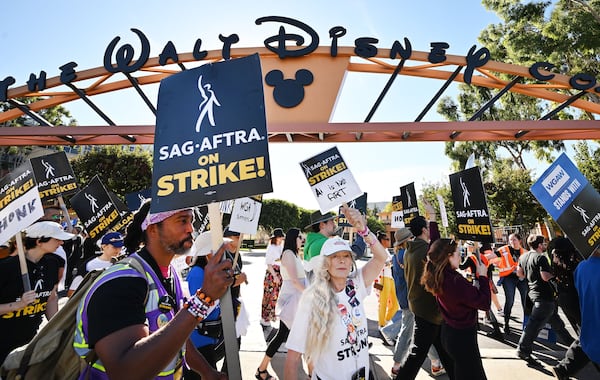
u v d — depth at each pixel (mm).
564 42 13719
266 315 6832
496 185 24656
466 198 4188
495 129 6355
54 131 6500
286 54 6633
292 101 6586
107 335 1238
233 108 1705
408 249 4070
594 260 3371
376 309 8719
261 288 11633
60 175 5316
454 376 3340
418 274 3791
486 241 3762
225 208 5117
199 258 3408
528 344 4914
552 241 4723
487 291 3309
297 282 4270
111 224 5391
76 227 9656
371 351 5527
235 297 3750
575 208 3398
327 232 5090
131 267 1527
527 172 24844
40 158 5262
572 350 3887
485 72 6852
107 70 6684
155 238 1720
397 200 9469
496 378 4391
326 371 2219
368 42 6676
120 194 24484
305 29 6746
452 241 3334
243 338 6141
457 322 3209
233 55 6656
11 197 3031
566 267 4465
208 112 1726
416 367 3646
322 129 6488
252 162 1608
